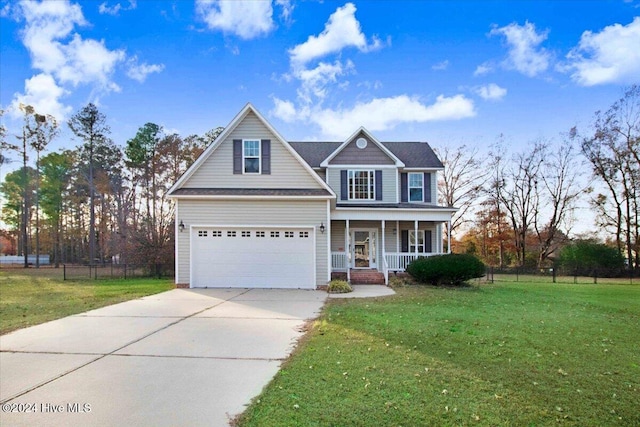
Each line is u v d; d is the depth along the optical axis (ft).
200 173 53.57
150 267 74.08
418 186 71.87
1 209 152.87
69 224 152.66
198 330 26.43
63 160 132.26
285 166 53.62
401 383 15.99
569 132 107.76
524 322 29.12
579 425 12.67
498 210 117.29
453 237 126.11
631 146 97.55
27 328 27.17
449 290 49.98
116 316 31.42
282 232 50.67
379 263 68.64
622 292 52.29
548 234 113.29
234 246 50.49
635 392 15.49
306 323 28.68
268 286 50.16
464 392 15.14
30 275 81.41
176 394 15.24
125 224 94.43
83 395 15.24
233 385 16.16
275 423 12.55
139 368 18.49
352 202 69.15
